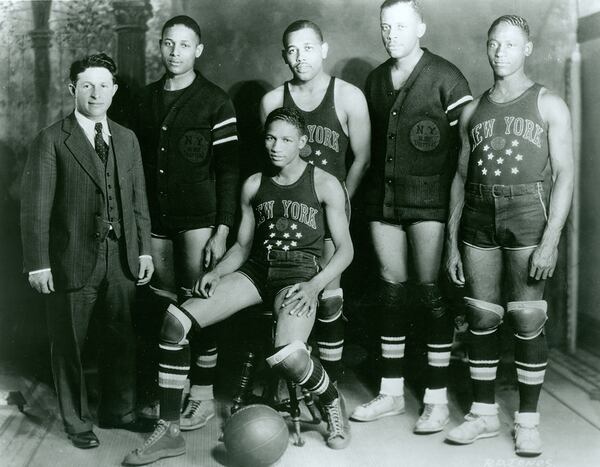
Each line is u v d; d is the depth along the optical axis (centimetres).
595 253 400
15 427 322
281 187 306
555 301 412
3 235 394
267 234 308
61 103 384
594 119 392
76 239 294
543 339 297
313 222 305
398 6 307
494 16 392
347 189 336
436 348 324
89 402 352
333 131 323
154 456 286
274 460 273
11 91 383
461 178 310
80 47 379
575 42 395
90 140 296
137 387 365
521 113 286
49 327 303
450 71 317
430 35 391
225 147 329
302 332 282
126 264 305
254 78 388
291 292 289
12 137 386
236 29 385
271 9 384
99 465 286
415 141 318
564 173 283
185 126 328
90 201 294
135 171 310
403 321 337
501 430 320
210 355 329
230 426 275
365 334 401
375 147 332
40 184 287
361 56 388
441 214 321
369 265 397
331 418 300
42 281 288
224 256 317
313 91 324
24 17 378
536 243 288
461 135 307
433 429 315
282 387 342
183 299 345
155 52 379
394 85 325
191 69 332
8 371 388
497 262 301
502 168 289
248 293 301
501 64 285
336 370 332
